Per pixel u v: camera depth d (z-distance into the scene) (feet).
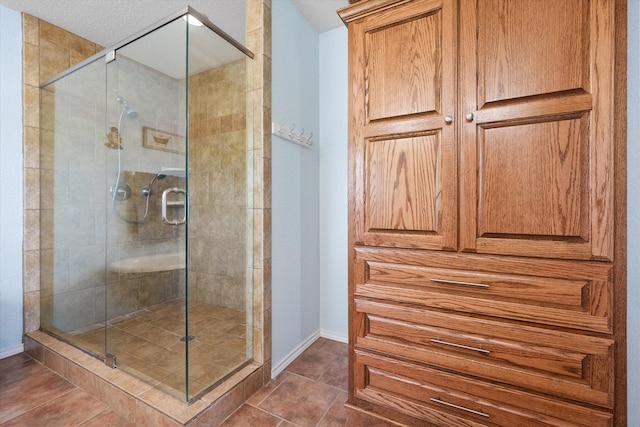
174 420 3.82
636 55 3.48
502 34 3.38
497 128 3.44
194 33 4.98
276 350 5.61
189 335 5.67
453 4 3.62
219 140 5.79
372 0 4.08
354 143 4.34
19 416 4.38
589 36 2.98
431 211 3.83
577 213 3.08
